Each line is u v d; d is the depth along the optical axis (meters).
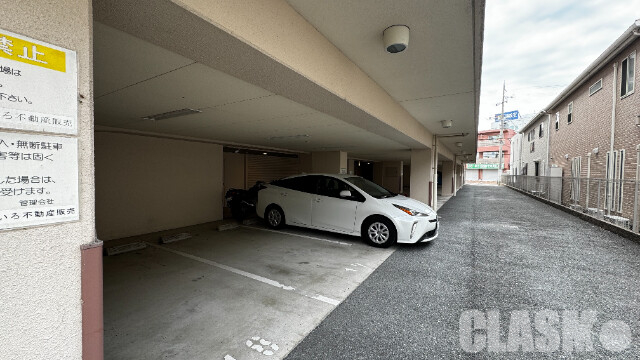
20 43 0.90
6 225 0.88
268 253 4.55
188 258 4.32
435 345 2.21
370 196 5.08
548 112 14.42
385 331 2.39
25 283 0.92
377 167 18.25
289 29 2.09
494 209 10.20
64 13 0.99
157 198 6.14
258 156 9.31
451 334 2.36
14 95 0.89
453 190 17.12
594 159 9.34
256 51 1.83
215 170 7.41
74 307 1.03
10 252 0.89
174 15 1.40
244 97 3.26
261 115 4.18
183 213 6.65
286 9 2.05
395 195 5.65
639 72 7.02
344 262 4.12
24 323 0.93
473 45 2.69
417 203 5.32
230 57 1.93
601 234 6.08
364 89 3.42
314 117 4.30
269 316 2.63
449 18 2.25
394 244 5.11
